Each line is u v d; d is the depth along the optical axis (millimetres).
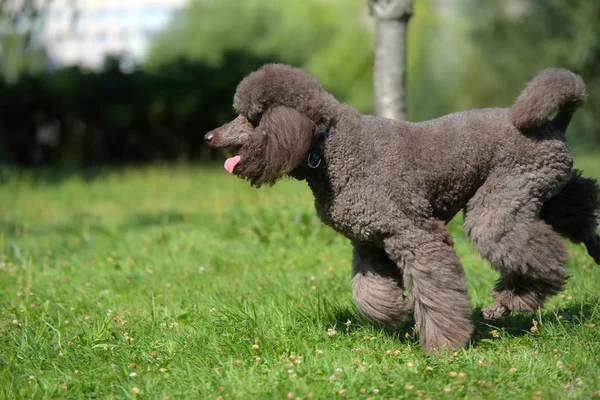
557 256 3889
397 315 4059
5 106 18406
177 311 4754
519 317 4410
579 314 4320
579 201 4199
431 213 3859
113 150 19500
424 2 20719
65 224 9078
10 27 15555
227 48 20891
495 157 3836
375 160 3781
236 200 9156
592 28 17891
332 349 3953
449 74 20047
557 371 3498
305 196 8109
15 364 3811
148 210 10422
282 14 26312
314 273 5691
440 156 3805
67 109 18812
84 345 4102
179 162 17688
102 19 40438
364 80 22078
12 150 18953
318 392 3301
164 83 18875
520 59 18609
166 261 6383
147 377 3535
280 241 6793
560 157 3869
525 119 3746
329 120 3822
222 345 3977
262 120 3828
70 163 19141
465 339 3809
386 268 4113
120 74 19047
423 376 3461
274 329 4152
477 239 3896
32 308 4965
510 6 19219
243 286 5285
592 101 18500
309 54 24766
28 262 6406
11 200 11727
